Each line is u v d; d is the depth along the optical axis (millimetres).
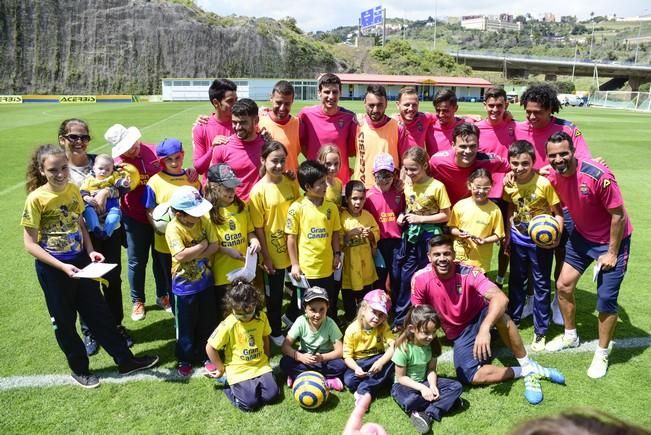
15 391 3668
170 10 69562
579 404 3502
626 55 146750
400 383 3494
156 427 3275
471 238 4504
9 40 62188
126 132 4527
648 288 5551
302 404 3486
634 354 4184
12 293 5430
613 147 17172
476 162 4613
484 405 3520
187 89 53875
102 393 3666
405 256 4676
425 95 62250
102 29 66500
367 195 4727
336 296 4695
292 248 4285
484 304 3986
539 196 4352
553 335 4621
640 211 8836
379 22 97938
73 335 3678
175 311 3980
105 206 4152
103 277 4332
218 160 4637
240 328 3623
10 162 12836
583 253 4016
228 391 3627
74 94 64688
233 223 4121
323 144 5098
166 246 4418
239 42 72562
